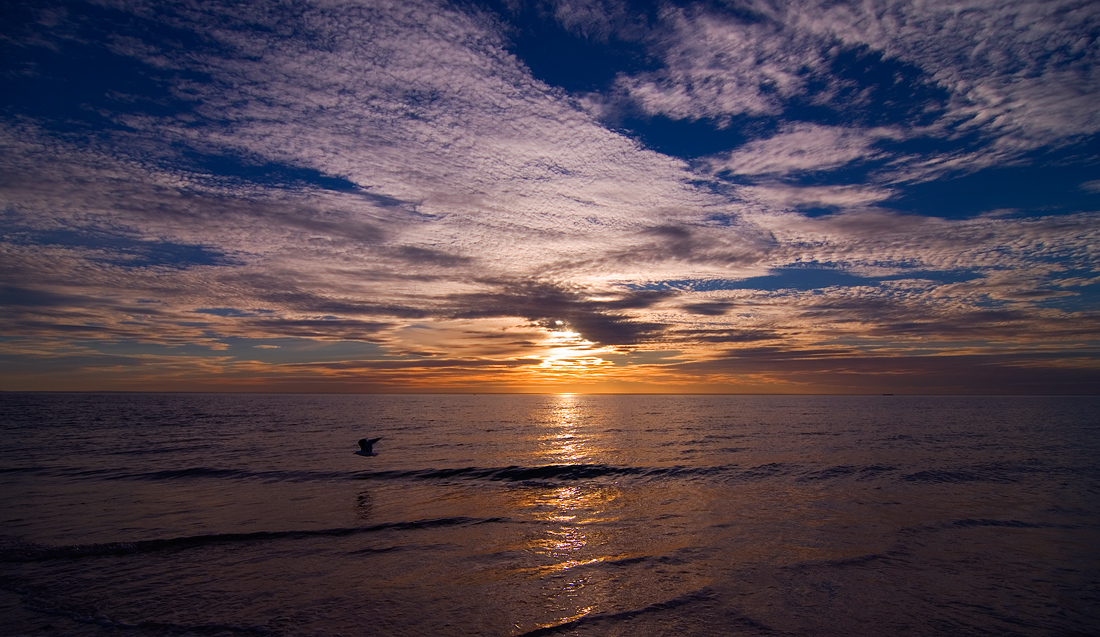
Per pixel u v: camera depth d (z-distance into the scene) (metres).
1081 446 36.25
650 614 9.44
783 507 17.66
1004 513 16.69
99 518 15.96
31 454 30.83
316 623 9.08
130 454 30.95
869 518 16.09
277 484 21.92
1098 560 12.32
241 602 9.95
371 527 15.09
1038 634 8.77
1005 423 62.69
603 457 31.08
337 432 47.97
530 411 103.62
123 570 11.61
